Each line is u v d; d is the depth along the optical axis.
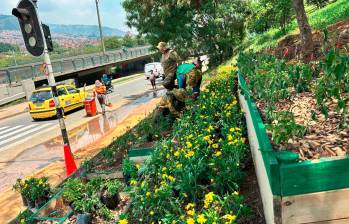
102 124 13.92
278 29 16.64
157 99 19.44
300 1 8.24
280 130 2.64
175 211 3.83
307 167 2.07
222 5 24.36
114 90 27.88
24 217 5.39
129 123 13.15
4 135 14.45
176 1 22.58
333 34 7.79
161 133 7.25
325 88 3.32
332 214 2.11
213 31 24.41
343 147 2.47
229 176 3.92
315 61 6.42
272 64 5.75
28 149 11.38
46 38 7.42
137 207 4.11
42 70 7.49
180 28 22.92
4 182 8.30
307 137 2.79
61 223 5.00
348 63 3.13
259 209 3.48
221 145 4.99
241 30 25.22
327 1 18.84
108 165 6.86
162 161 5.00
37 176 8.38
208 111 6.74
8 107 24.20
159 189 3.89
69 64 34.94
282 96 4.31
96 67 40.25
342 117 2.94
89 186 5.36
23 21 7.18
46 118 17.30
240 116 6.15
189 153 4.13
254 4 19.83
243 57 9.48
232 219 3.00
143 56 56.34
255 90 5.05
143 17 23.47
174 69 8.38
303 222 2.15
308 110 3.67
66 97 17.30
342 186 2.07
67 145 7.72
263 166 2.82
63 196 5.59
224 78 10.81
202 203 3.92
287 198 2.13
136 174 5.31
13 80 26.95
